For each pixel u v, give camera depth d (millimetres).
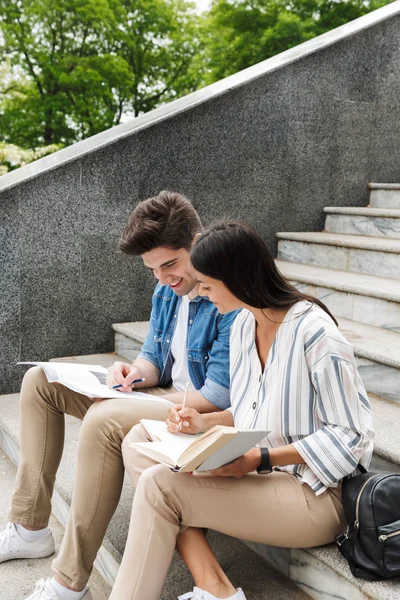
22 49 11297
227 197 4234
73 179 3703
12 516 2352
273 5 11094
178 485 1656
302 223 4570
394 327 3072
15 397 3689
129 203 3893
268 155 4336
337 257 3918
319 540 1776
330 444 1668
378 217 4125
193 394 2201
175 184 4027
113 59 11273
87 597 1997
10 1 11188
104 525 1977
